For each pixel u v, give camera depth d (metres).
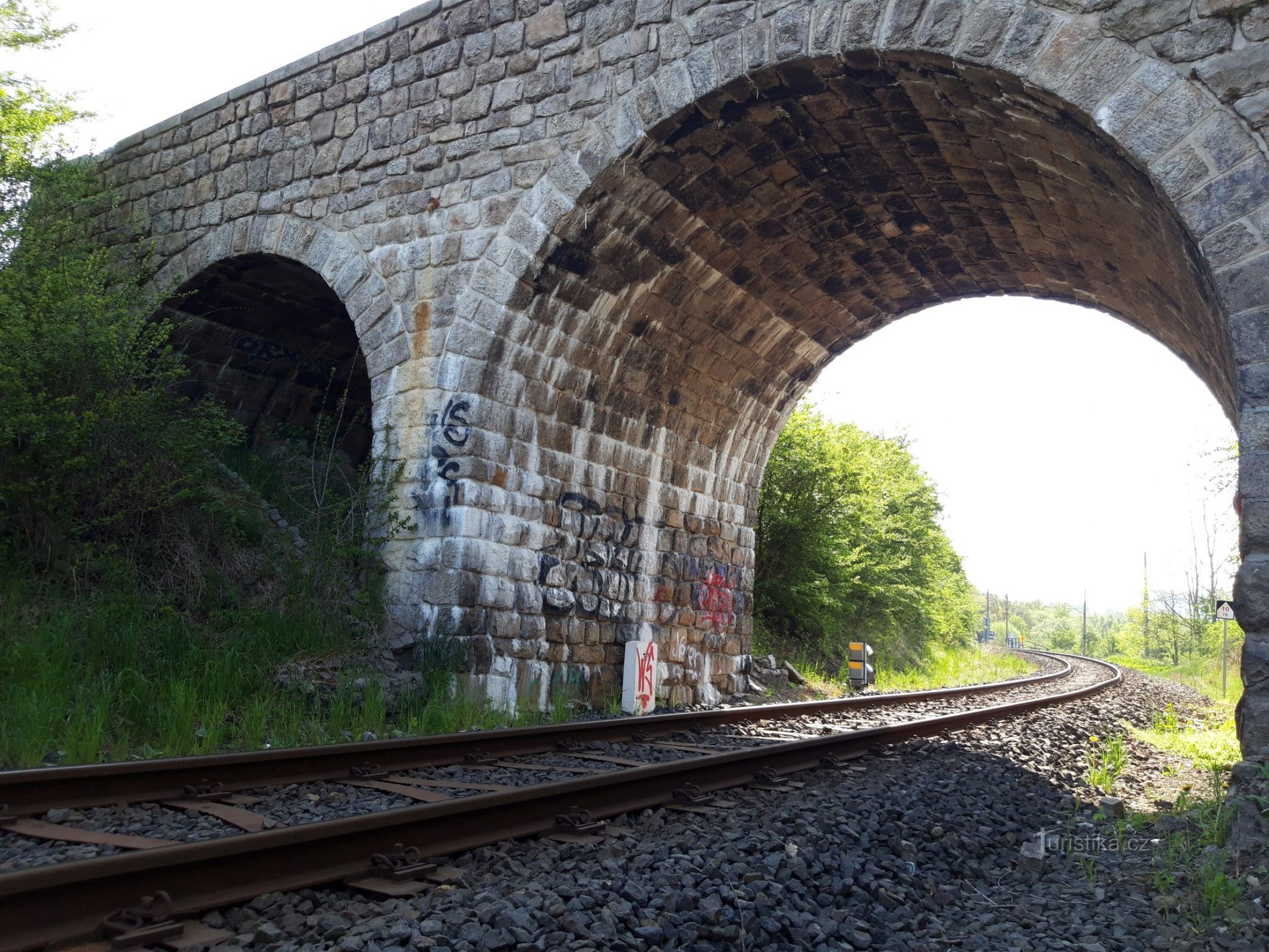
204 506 11.37
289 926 3.57
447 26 11.77
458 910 3.71
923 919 4.38
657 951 3.64
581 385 12.33
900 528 29.30
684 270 12.33
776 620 22.72
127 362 10.74
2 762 6.37
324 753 6.48
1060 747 10.71
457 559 10.64
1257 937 4.02
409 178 11.85
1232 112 7.55
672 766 6.27
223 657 9.29
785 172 11.26
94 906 3.33
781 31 9.45
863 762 8.46
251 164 13.23
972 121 9.56
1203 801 6.78
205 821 5.13
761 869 4.64
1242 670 6.59
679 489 14.70
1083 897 4.80
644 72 10.34
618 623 13.12
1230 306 7.34
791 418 22.41
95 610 9.44
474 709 9.96
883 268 13.96
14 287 10.50
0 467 9.98
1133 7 7.98
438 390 11.18
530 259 10.88
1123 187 8.94
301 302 14.60
